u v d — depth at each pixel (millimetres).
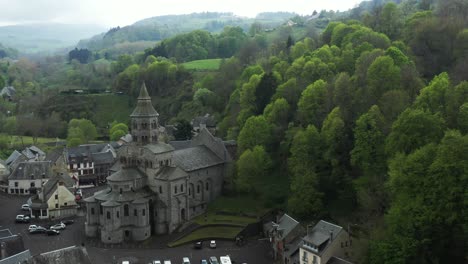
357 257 107000
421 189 95875
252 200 155250
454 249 95625
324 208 136875
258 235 139500
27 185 190750
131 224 136125
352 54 184750
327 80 176500
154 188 142125
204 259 122688
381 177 122625
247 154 151250
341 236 107062
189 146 175000
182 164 149250
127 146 147250
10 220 156875
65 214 160625
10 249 111375
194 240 134250
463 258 94875
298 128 158000
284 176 159625
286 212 141000
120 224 135250
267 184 159000
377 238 104375
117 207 133750
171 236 138000
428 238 93000
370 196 120125
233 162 161875
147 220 137000
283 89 180000
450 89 122625
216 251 128250
